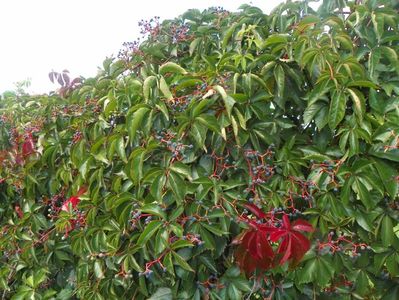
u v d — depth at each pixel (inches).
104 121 88.3
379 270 73.0
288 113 80.3
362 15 75.5
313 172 74.5
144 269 81.4
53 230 102.5
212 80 77.5
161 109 76.0
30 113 114.4
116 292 87.3
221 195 74.8
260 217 71.6
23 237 104.3
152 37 98.4
